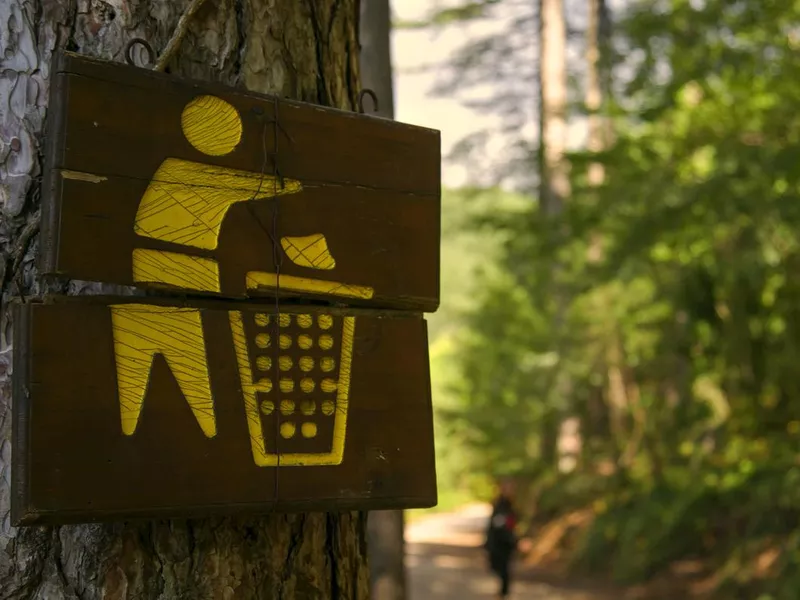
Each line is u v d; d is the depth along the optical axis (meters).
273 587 1.83
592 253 10.80
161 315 1.63
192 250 1.67
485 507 26.08
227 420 1.67
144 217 1.63
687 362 10.59
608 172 9.05
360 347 1.84
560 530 15.05
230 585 1.75
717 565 10.57
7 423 1.65
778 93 7.70
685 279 8.46
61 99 1.56
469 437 17.70
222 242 1.70
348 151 1.86
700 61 7.90
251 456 1.69
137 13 1.78
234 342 1.70
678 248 8.48
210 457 1.65
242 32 1.90
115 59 1.74
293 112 1.79
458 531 21.39
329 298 1.81
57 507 1.50
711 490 10.70
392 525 5.17
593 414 16.55
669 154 8.55
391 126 1.91
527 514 16.19
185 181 1.67
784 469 9.25
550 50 15.55
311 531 1.92
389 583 5.11
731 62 7.69
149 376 1.61
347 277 1.83
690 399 11.66
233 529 1.78
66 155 1.56
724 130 7.98
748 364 9.33
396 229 1.90
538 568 14.03
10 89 1.70
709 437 12.16
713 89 8.19
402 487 1.84
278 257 1.75
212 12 1.86
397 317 1.90
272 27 1.95
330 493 1.76
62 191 1.55
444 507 26.06
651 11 8.11
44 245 1.55
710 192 7.54
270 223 1.75
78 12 1.74
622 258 8.57
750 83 7.81
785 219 7.42
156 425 1.60
